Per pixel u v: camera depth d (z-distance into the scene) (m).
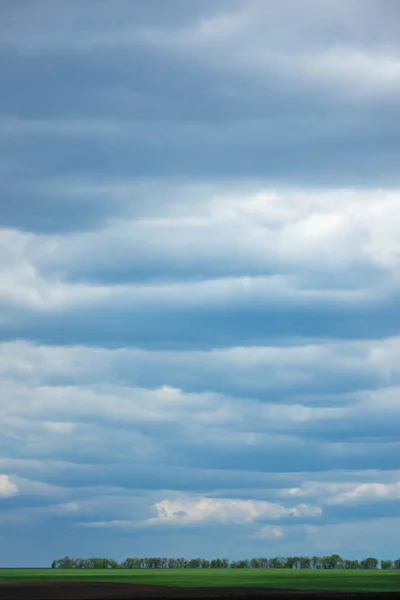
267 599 111.12
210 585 154.62
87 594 116.38
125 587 137.38
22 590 123.00
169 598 111.38
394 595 119.06
